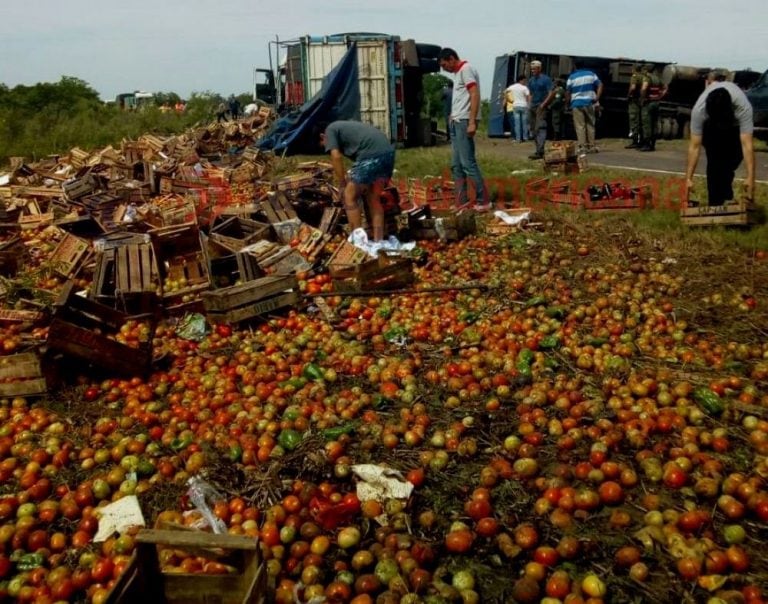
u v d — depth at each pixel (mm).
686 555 3934
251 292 8234
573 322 7801
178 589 3443
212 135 30891
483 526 4324
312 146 27328
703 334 7309
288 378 6867
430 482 4980
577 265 10016
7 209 14742
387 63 26766
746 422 5289
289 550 4359
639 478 4793
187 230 9172
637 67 25094
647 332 7277
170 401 6609
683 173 16719
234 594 3396
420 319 8078
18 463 5676
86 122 38312
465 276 9797
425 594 3844
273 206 12234
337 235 11805
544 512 4477
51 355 6754
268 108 36219
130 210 14555
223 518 4672
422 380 6648
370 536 4449
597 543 4156
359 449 5449
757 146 22422
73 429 6168
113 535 4602
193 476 5129
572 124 28984
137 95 68500
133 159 23531
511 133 31812
